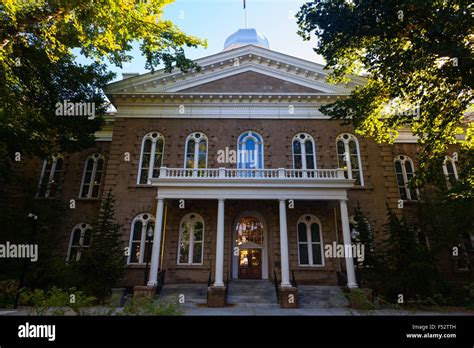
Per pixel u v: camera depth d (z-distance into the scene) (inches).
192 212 768.9
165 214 757.9
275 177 696.4
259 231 797.9
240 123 851.4
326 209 768.9
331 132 847.1
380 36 492.7
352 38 521.7
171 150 824.9
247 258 776.9
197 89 885.2
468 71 441.7
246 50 911.7
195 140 841.5
